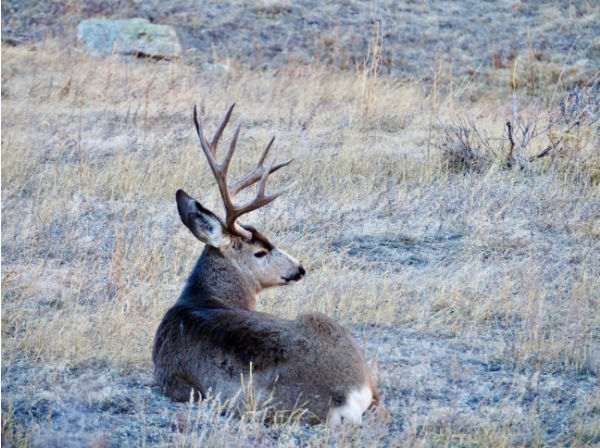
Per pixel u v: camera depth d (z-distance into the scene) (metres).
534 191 34.53
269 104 49.62
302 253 29.81
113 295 26.62
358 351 18.45
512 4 75.56
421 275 28.30
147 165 38.25
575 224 31.25
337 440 17.27
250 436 17.69
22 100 49.75
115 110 48.47
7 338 23.67
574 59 65.31
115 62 59.06
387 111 47.69
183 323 19.84
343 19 73.31
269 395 17.98
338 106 49.19
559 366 21.94
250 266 22.39
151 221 33.31
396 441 17.73
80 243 31.36
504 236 30.75
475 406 20.00
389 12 74.31
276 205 34.41
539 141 38.91
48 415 19.48
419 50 67.75
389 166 38.34
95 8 73.12
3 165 37.62
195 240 31.03
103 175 37.47
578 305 24.08
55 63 58.69
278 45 69.31
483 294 26.50
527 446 18.09
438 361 22.45
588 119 40.56
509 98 58.28
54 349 22.83
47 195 35.59
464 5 75.94
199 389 19.31
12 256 29.59
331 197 35.16
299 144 42.16
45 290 27.23
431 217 33.12
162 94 50.38
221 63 65.12
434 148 41.28
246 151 41.38
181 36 70.25
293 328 18.39
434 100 48.81
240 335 18.67
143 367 22.16
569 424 19.08
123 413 19.62
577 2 74.75
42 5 72.25
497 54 66.25
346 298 25.88
